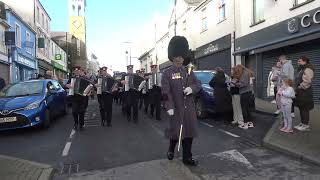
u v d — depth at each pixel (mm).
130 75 14859
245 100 12375
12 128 12602
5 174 7504
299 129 11000
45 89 14211
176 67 7773
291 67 12930
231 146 9734
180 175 7320
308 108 10906
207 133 11555
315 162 7773
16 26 31609
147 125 13867
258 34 21391
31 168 8023
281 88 11297
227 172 7504
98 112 18047
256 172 7461
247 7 23109
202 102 14391
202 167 7887
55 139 11492
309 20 16891
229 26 25656
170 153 8328
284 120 10930
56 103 15141
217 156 8750
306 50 17672
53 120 15688
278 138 9984
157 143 10445
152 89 15266
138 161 8562
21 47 32750
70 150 9898
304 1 17750
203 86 14586
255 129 12078
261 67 21688
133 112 14805
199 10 31781
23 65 33469
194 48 33125
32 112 12805
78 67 13398
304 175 7164
